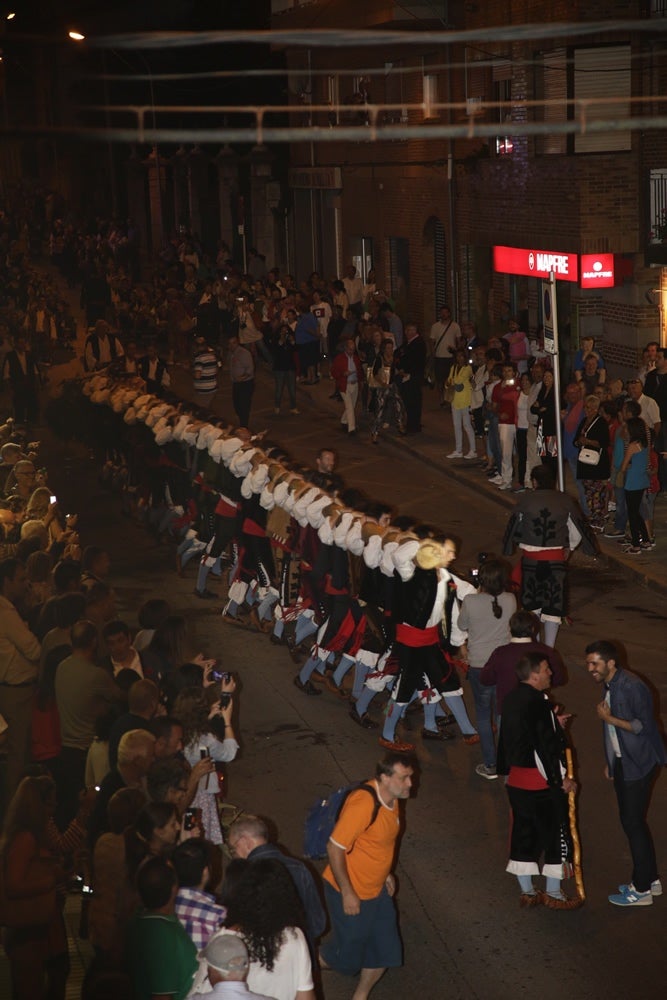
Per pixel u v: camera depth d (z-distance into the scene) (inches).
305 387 1365.7
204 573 706.8
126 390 914.1
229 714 385.7
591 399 772.6
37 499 623.2
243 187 2108.8
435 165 1368.1
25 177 3432.6
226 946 246.1
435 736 517.3
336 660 587.8
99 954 308.8
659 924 378.3
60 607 436.1
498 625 470.0
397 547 492.1
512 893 398.9
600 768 486.3
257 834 312.8
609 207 1066.7
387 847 332.8
